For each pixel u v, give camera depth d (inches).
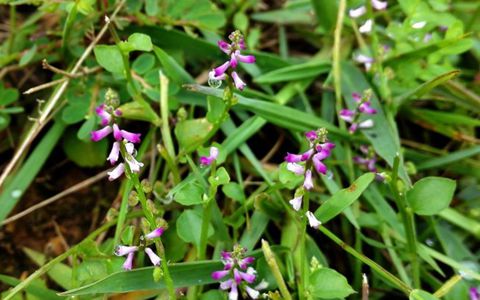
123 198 10.1
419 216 11.3
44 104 11.6
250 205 10.6
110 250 10.2
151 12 11.3
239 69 12.3
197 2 11.6
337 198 9.4
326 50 12.6
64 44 11.4
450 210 11.2
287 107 11.3
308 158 8.8
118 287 9.3
